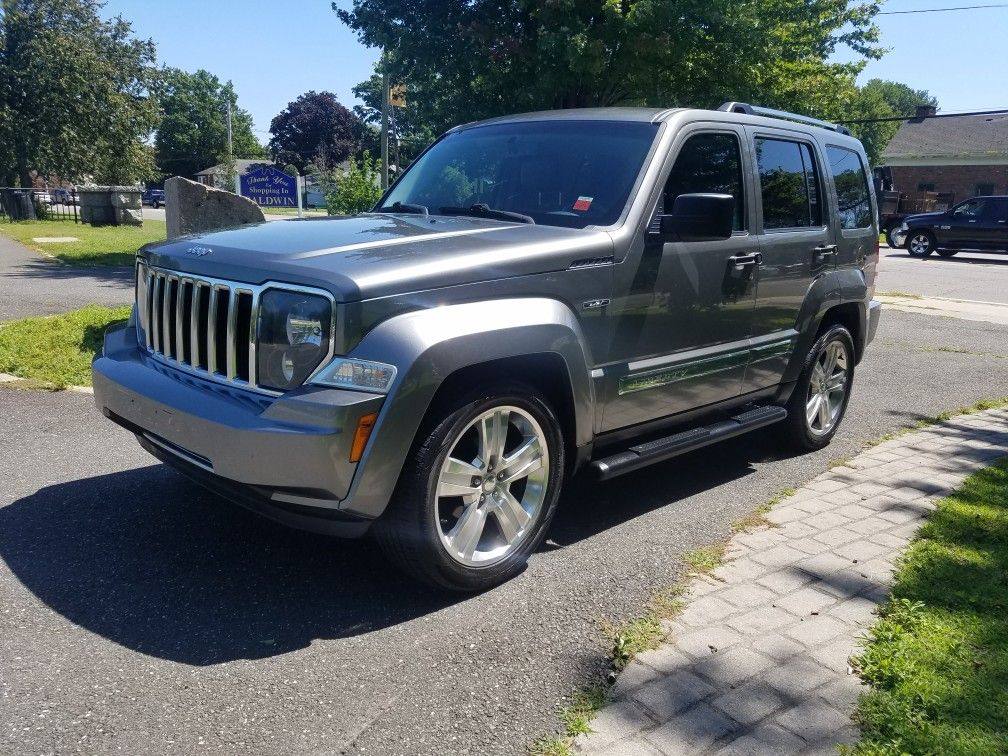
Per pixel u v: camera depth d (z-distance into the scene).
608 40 14.70
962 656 3.04
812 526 4.37
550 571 3.82
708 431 4.66
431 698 2.82
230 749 2.53
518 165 4.61
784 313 5.20
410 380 3.12
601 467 4.01
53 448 5.18
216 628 3.22
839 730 2.67
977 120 53.41
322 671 2.96
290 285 3.21
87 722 2.62
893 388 8.04
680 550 4.07
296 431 3.04
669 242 4.21
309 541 4.01
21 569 3.61
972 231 25.55
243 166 91.81
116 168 37.09
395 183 5.25
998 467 5.35
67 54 33.75
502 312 3.46
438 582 3.46
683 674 2.96
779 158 5.19
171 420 3.37
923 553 3.95
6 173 35.12
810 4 16.64
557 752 2.55
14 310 9.48
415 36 15.34
